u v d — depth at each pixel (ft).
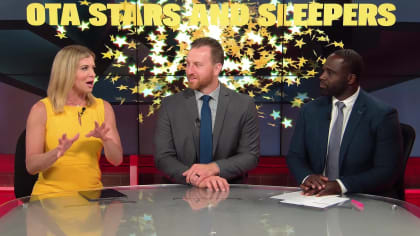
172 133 7.72
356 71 6.95
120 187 6.11
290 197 5.43
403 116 12.46
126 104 12.57
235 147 7.72
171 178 7.25
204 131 7.56
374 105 6.97
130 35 12.21
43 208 4.83
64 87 7.00
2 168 11.88
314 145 7.25
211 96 7.69
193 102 7.68
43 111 6.97
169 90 12.26
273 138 12.65
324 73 7.12
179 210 4.75
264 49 12.08
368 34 12.14
